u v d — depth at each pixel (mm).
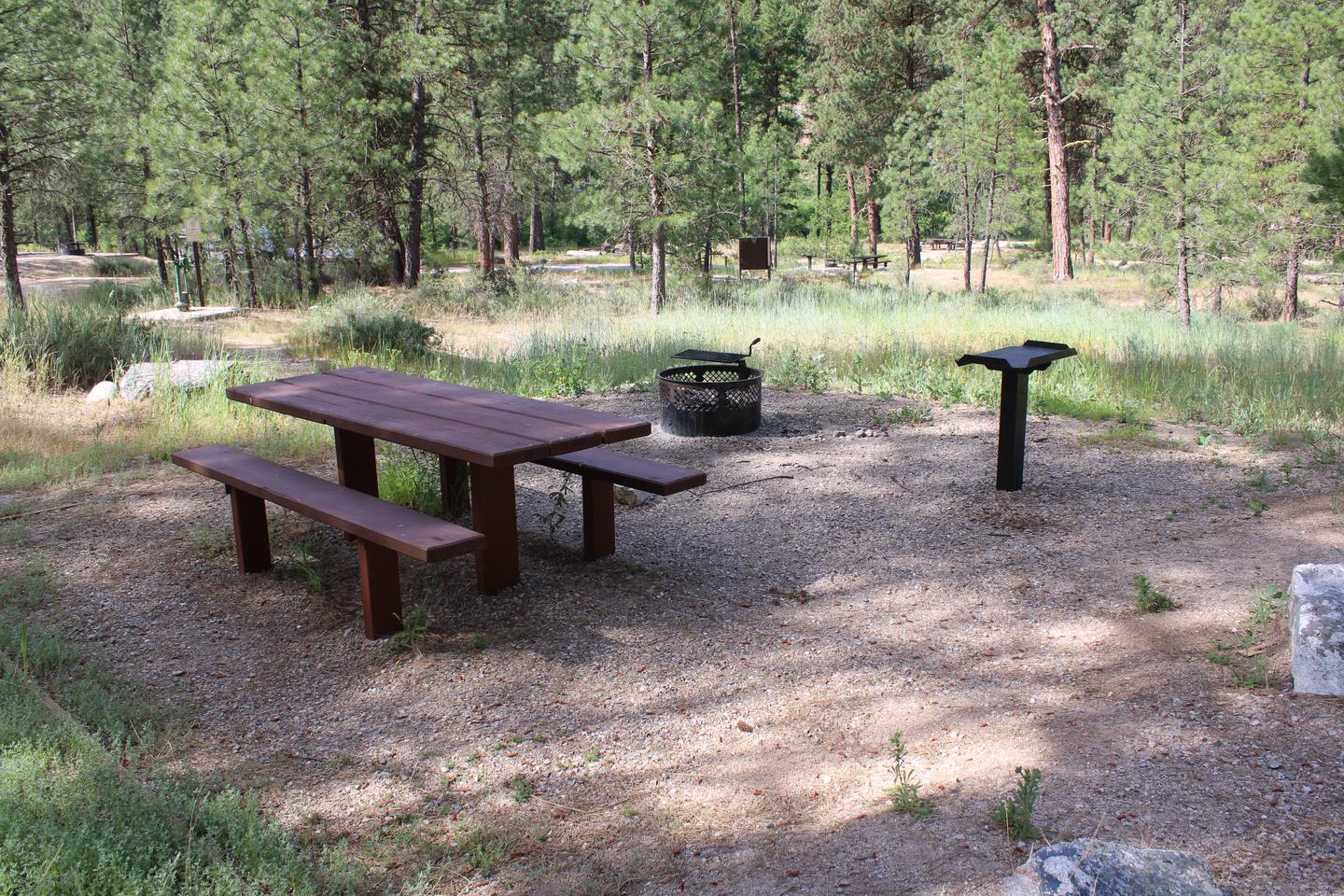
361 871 2811
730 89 36656
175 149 20266
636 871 2820
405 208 27969
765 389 10016
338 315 14180
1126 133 17578
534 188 33281
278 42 21422
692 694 3855
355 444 5715
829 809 3033
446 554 3814
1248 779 2922
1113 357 11148
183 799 3105
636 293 23094
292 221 22062
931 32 34750
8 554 5297
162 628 4484
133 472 6879
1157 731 3271
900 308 18344
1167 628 4125
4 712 3484
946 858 2664
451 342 14742
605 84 19797
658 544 5473
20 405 8586
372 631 4332
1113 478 6441
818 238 44938
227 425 7914
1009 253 41312
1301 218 17891
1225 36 19719
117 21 27719
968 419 8258
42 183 22266
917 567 5094
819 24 36938
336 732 3646
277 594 4832
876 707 3688
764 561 5230
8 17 16812
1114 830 2717
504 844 2975
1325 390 8492
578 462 5180
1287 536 5199
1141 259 17562
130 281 26203
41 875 2527
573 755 3459
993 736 3371
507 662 4125
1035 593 4680
